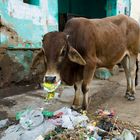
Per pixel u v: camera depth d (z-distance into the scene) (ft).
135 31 10.21
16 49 11.01
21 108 8.81
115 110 8.98
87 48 7.95
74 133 6.21
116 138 6.18
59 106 9.14
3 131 6.77
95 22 8.75
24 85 11.42
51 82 6.89
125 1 20.43
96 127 6.57
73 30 8.00
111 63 9.31
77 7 19.47
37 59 7.83
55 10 12.98
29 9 11.44
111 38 8.96
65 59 7.28
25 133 6.26
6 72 10.61
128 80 10.57
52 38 7.06
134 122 7.72
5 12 10.39
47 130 6.31
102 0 18.67
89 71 8.07
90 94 11.14
